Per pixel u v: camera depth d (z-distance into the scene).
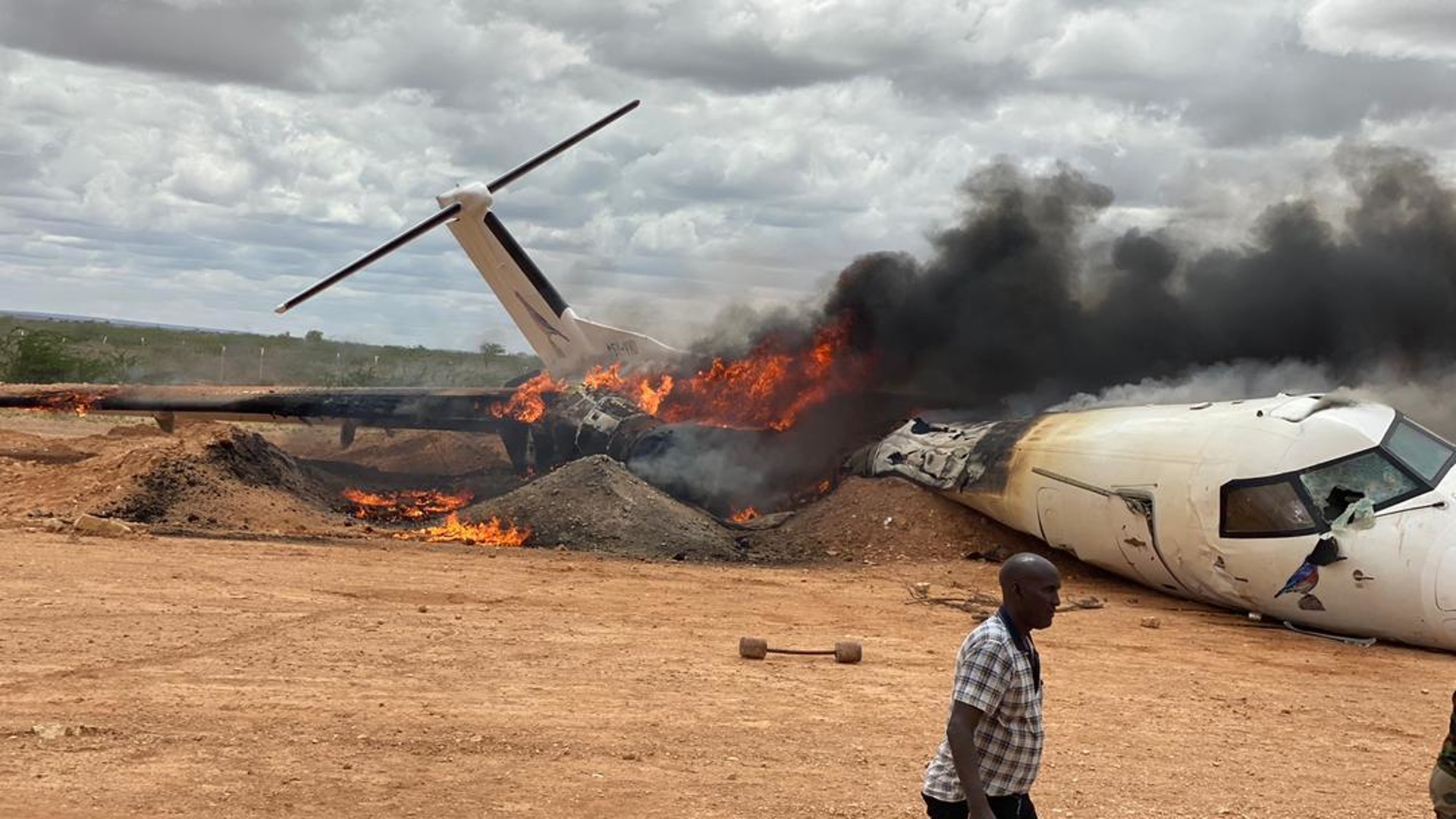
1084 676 13.26
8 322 113.06
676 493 26.95
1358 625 15.71
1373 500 15.69
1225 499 16.75
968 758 5.50
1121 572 19.42
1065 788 8.98
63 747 8.70
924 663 13.30
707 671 12.30
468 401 31.72
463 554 20.14
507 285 35.53
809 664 12.95
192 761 8.53
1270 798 9.02
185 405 31.81
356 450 38.56
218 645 12.27
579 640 13.55
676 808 8.05
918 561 21.59
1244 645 15.55
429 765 8.73
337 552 19.28
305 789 8.05
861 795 8.52
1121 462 18.66
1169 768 9.70
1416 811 8.84
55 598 14.12
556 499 23.02
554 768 8.80
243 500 23.70
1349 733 11.29
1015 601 5.69
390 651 12.43
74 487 23.19
